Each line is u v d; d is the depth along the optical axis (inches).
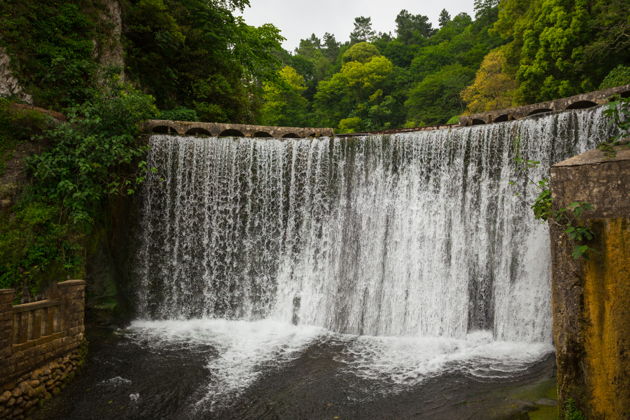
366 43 2454.5
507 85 1074.1
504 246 391.9
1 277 333.1
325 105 2368.4
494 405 262.4
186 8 688.4
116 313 431.8
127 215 467.8
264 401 291.6
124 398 294.0
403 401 284.2
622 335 173.8
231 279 479.8
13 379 255.9
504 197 398.0
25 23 453.4
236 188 486.3
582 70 748.0
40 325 282.7
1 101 377.1
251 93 896.3
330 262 462.6
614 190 177.8
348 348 383.6
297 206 481.4
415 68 2249.0
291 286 470.0
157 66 643.5
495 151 407.2
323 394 298.2
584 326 185.3
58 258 366.6
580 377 187.6
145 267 471.2
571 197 191.3
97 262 423.5
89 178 399.2
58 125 406.0
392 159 454.0
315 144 480.4
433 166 435.8
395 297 430.0
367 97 2267.5
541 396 263.4
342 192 470.6
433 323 410.9
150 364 347.3
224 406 286.0
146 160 471.5
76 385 308.0
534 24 844.6
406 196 444.5
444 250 420.2
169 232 479.8
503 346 366.3
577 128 371.6
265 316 470.0
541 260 368.8
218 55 728.3
